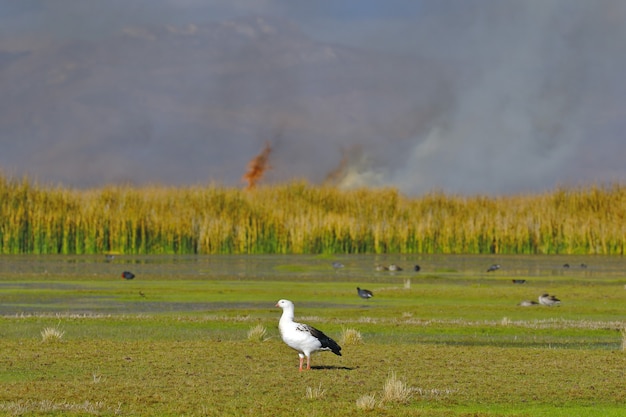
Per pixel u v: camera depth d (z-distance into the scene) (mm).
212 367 35031
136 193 193750
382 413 26969
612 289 86938
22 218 182875
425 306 70750
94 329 50250
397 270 129750
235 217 195500
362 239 198750
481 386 32000
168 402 28000
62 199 188250
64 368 34469
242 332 50375
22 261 147625
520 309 69125
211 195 198625
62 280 100625
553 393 30938
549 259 176250
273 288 90000
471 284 101438
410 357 38688
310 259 166000
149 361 36406
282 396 29375
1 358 36594
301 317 59625
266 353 39156
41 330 48875
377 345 43125
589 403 29484
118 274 112875
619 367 36656
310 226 195000
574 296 80438
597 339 49594
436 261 165000
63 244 185000
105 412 26484
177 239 190500
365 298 76750
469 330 52500
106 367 34812
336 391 30391
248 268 132125
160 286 91938
